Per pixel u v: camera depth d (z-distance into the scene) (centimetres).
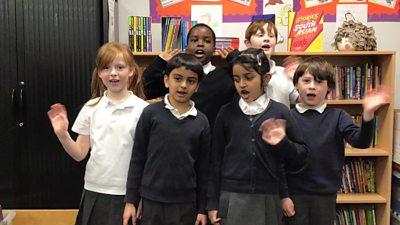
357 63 277
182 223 162
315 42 252
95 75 192
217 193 166
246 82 161
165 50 251
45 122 243
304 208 180
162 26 253
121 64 170
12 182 246
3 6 237
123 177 168
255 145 161
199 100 208
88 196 171
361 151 258
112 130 169
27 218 244
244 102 166
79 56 240
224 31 277
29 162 246
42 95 242
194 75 162
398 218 257
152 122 163
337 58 279
